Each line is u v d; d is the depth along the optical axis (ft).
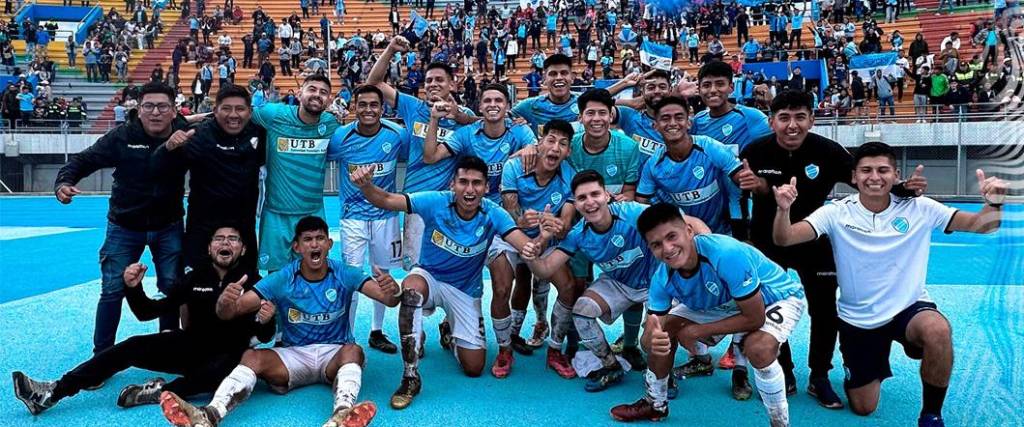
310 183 16.61
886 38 75.87
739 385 13.02
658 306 11.61
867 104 61.93
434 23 91.97
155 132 14.47
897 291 11.36
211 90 83.56
